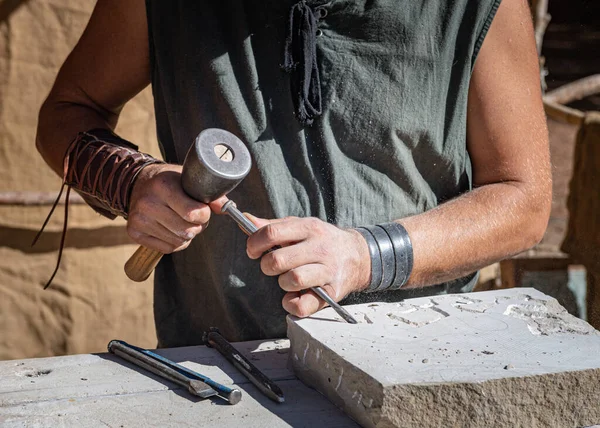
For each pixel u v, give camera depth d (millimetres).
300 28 1498
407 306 1442
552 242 5539
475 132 1688
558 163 6777
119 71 1743
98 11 1748
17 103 2822
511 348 1237
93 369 1305
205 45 1556
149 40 1638
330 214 1566
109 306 3043
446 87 1618
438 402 1092
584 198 3377
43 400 1170
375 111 1552
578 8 8125
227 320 1611
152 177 1402
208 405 1179
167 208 1367
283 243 1367
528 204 1645
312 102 1520
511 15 1647
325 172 1562
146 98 2955
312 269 1342
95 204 1666
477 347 1237
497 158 1679
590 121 3424
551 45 8133
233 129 1553
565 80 7961
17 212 2867
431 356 1190
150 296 3117
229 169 1214
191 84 1571
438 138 1630
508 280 3291
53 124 1749
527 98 1674
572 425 1166
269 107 1561
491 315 1398
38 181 2898
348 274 1400
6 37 2768
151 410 1151
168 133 1676
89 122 1727
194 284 1679
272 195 1540
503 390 1113
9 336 2910
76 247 2961
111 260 3031
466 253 1546
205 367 1332
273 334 1582
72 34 2863
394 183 1620
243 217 1374
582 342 1271
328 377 1216
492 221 1594
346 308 1418
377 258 1438
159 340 1744
